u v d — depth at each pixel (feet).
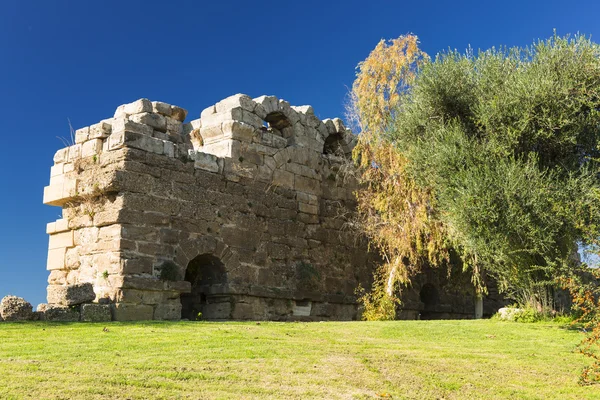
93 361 31.45
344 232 80.64
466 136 60.70
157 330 44.06
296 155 75.31
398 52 76.74
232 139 67.41
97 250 57.21
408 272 79.30
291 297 70.18
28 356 32.27
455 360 37.27
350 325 54.80
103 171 57.88
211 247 62.90
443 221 64.95
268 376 30.25
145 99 63.36
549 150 58.39
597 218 52.70
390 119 74.23
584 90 54.95
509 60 61.87
